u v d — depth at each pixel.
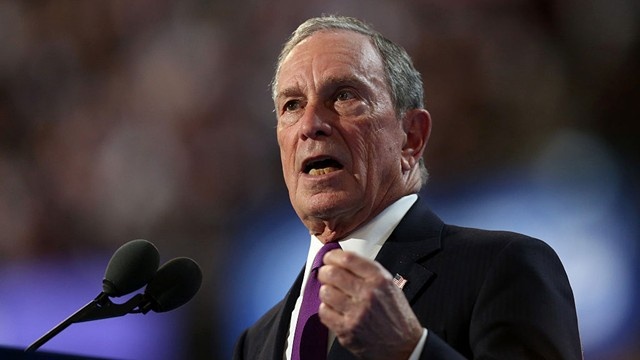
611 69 8.45
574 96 8.48
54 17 10.29
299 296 3.59
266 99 9.41
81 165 9.67
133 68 9.88
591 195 7.83
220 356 8.04
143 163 9.48
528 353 2.96
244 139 9.28
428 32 8.95
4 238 9.41
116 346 8.12
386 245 3.46
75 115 9.96
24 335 8.90
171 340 8.03
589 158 8.15
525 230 7.89
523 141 8.44
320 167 3.54
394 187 3.60
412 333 2.74
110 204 9.42
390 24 9.04
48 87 10.16
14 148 9.98
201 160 9.30
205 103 9.53
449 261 3.34
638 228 7.53
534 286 3.14
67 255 9.35
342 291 2.68
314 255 3.60
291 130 3.55
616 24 8.46
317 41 3.63
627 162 8.06
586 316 7.19
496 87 8.66
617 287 7.21
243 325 8.23
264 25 9.59
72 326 8.30
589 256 7.43
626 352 6.99
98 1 10.14
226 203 9.06
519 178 8.23
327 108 3.52
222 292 8.42
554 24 8.69
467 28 8.84
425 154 8.50
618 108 8.34
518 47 8.71
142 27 9.97
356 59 3.58
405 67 3.75
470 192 8.30
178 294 3.37
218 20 9.71
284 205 8.88
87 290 9.14
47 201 9.62
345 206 3.44
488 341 3.02
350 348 2.71
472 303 3.20
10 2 10.34
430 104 8.71
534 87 8.57
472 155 8.47
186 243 8.98
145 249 3.34
